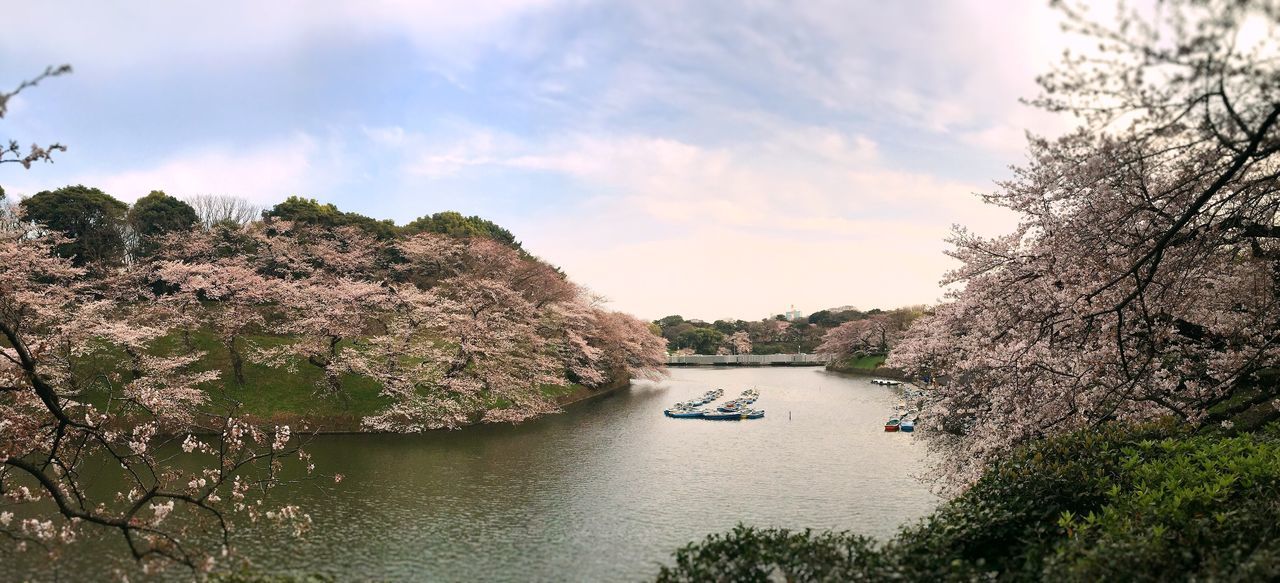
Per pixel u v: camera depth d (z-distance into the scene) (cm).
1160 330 1507
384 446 3738
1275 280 1443
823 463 3381
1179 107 890
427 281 6981
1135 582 795
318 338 4803
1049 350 1555
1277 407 1488
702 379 10400
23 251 4094
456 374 4794
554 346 6562
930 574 956
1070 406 1605
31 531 1362
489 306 5644
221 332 4722
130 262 6106
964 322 1947
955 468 1975
